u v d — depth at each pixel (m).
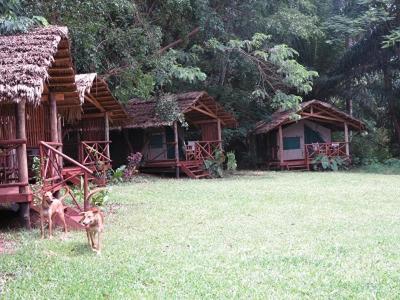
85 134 15.86
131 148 20.09
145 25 17.34
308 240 6.47
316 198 10.88
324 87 24.97
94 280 4.80
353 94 24.91
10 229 7.76
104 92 14.09
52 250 6.19
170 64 17.98
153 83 17.59
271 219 8.21
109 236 6.98
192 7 19.44
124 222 8.16
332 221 7.91
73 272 5.11
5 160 9.21
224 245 6.27
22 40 8.22
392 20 21.08
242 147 24.89
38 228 7.80
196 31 20.39
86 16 14.96
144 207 9.84
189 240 6.62
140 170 19.64
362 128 22.89
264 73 21.20
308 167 21.59
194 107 18.47
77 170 10.81
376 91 24.23
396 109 24.05
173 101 17.92
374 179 15.81
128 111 18.47
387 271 4.93
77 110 11.85
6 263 5.55
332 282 4.58
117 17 16.94
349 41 24.31
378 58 22.94
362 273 4.87
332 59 24.56
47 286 4.68
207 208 9.61
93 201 8.77
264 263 5.31
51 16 14.21
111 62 17.00
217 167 18.11
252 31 21.42
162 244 6.39
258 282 4.62
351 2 23.25
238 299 4.15
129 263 5.42
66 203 9.64
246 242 6.42
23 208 7.85
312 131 23.34
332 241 6.38
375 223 7.67
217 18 20.20
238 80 23.77
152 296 4.27
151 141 20.02
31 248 6.30
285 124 22.38
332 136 24.78
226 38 20.75
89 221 5.93
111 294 4.38
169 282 4.67
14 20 10.01
